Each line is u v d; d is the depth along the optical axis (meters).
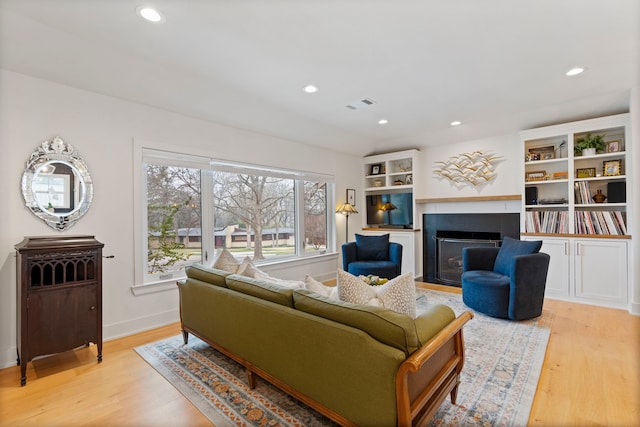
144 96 3.02
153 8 1.92
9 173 2.40
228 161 3.88
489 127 4.48
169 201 3.41
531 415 1.76
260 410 1.84
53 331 2.27
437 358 1.62
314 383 1.63
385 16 2.01
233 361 2.45
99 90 2.80
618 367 2.28
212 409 1.85
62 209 2.64
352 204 5.85
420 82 3.04
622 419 1.71
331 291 2.02
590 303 3.78
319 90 3.22
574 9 1.95
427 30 2.17
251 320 2.00
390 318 1.40
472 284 3.52
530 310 3.24
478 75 2.90
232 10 1.94
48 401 1.95
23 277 2.16
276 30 2.16
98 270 2.47
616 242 3.62
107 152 2.89
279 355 1.81
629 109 3.53
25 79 2.46
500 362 2.36
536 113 3.95
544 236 4.07
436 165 5.32
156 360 2.47
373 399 1.38
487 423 1.69
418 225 5.41
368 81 3.01
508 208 4.59
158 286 3.23
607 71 2.85
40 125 2.54
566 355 2.47
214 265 2.86
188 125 3.49
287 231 4.81
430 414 1.50
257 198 4.38
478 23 2.09
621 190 3.68
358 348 1.43
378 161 5.84
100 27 2.12
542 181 4.14
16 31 2.12
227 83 3.03
